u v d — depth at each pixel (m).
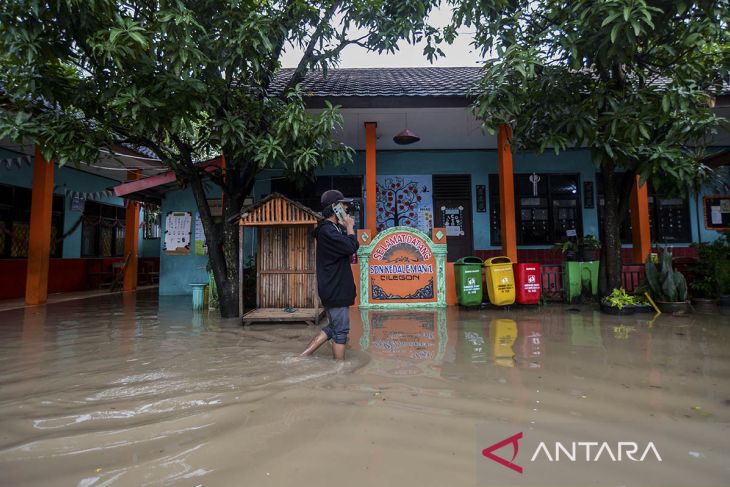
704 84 5.43
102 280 11.48
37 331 5.04
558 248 7.23
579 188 9.09
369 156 7.46
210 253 6.10
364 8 5.33
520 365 3.25
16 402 2.57
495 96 4.89
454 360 3.42
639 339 4.13
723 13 4.15
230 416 2.28
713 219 8.96
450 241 9.08
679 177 5.01
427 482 1.63
